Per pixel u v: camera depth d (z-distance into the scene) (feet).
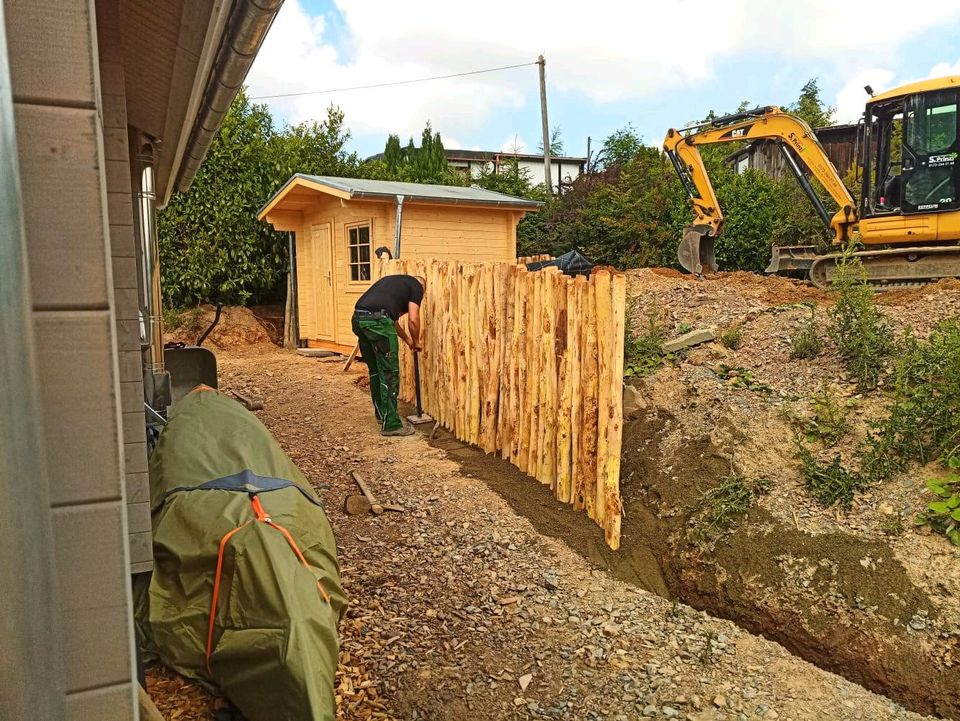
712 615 14.05
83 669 3.24
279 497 11.54
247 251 48.39
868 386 17.97
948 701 11.19
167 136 18.31
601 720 10.86
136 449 10.50
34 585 2.94
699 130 37.35
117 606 3.29
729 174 57.06
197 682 10.19
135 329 10.53
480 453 21.90
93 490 3.22
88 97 3.12
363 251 37.47
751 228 48.83
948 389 15.44
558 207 63.77
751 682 11.79
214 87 13.20
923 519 13.70
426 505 18.37
